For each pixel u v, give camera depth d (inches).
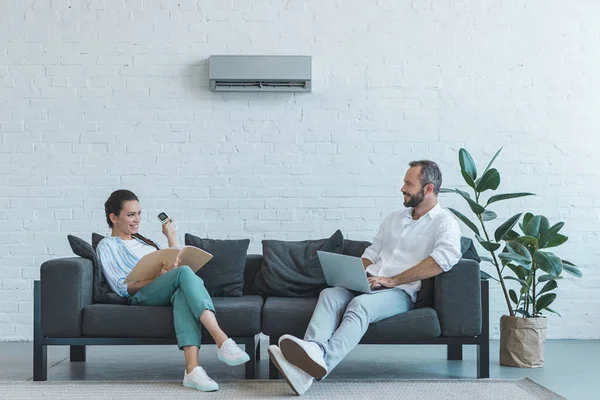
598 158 212.7
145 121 209.3
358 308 144.5
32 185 208.1
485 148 212.1
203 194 209.8
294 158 210.7
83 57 209.3
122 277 158.1
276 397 135.0
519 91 212.7
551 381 153.2
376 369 167.0
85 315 149.3
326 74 211.2
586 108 213.0
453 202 211.8
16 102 208.4
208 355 187.6
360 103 211.3
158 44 210.1
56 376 157.3
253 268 182.2
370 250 168.4
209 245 177.0
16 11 209.2
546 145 212.5
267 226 210.1
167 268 156.3
